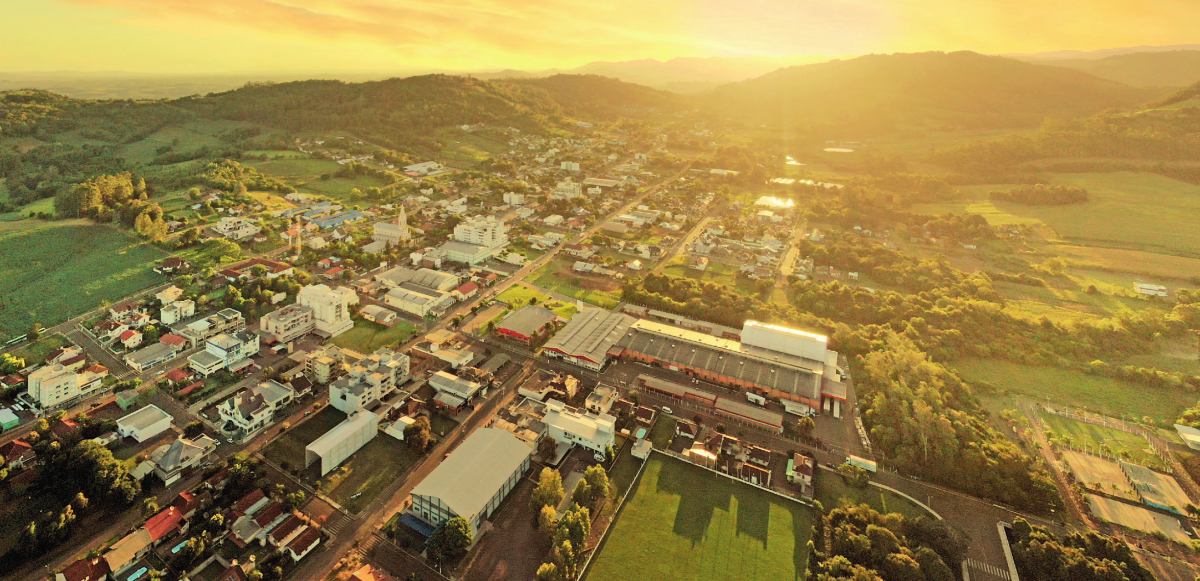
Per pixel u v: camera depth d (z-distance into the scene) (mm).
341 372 159500
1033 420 155250
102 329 171750
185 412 142125
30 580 95000
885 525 112188
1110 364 182375
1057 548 103750
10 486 112750
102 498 111188
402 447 134125
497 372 167875
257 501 112000
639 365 178125
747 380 164625
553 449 131375
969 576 104188
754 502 122375
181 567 98312
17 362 152125
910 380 164750
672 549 109375
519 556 105812
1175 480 131000
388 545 107125
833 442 143375
